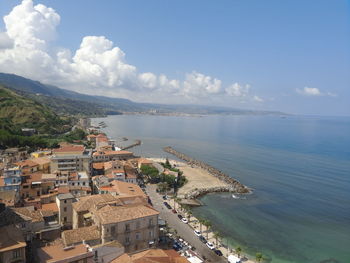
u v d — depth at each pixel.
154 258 69.56
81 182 130.50
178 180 190.25
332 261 99.62
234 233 117.56
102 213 81.81
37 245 69.69
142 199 112.19
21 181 114.94
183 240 101.81
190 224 119.06
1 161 157.62
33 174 127.00
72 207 96.25
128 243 81.38
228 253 97.19
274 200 163.88
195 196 163.00
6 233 56.78
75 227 91.38
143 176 191.50
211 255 93.62
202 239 103.62
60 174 132.12
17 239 55.84
